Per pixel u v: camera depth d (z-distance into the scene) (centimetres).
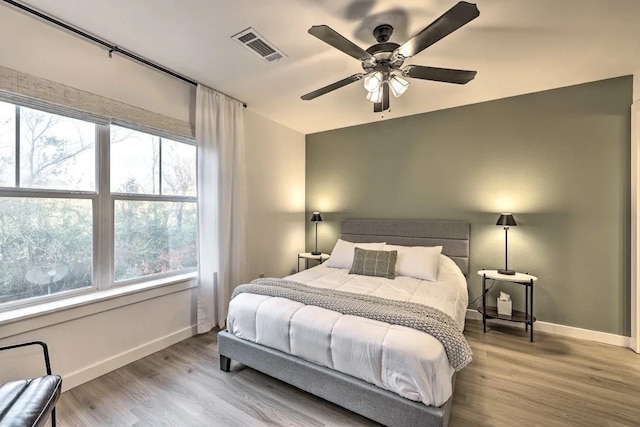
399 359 152
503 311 299
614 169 269
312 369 179
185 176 297
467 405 184
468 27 196
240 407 182
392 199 392
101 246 229
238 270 324
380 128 400
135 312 240
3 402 121
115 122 232
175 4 176
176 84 273
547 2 173
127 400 188
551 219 296
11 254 185
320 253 435
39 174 197
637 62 242
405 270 300
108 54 224
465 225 335
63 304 197
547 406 183
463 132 343
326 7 180
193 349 259
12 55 177
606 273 272
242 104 338
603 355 248
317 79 277
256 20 192
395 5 178
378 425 166
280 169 415
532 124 305
